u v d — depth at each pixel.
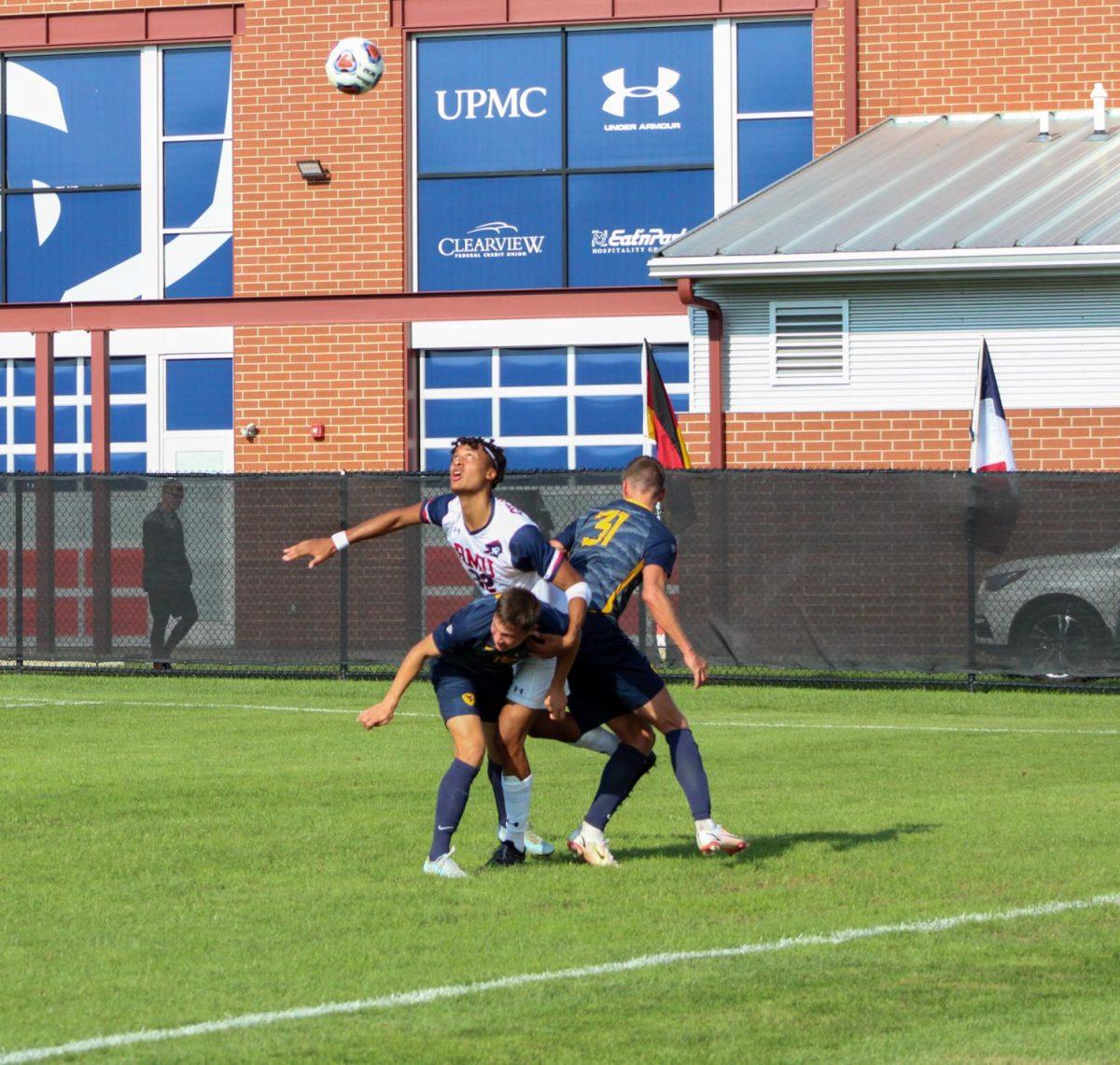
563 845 31.52
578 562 29.47
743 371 73.88
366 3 84.50
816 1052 18.78
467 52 84.56
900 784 39.28
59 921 25.22
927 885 27.58
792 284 73.19
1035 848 30.81
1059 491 59.84
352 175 84.69
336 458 83.44
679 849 30.95
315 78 84.88
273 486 65.25
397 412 83.00
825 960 22.86
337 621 64.88
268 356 83.94
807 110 83.00
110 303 82.62
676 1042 19.17
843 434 71.31
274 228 85.19
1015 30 83.69
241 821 33.91
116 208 87.19
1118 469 68.25
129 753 44.94
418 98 84.88
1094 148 78.62
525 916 25.45
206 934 24.33
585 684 29.11
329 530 64.81
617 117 83.69
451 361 83.75
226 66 86.50
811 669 61.97
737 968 22.45
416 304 81.12
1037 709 56.31
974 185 75.50
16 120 87.75
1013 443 69.12
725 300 74.06
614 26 83.69
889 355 72.56
